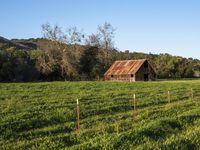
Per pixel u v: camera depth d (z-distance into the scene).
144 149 13.98
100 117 22.66
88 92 40.31
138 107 28.52
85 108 26.16
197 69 148.25
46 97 34.22
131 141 15.16
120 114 24.09
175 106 27.94
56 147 14.66
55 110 24.86
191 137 16.06
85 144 14.45
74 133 16.95
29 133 17.64
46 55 105.88
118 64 102.88
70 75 107.31
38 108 25.83
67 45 109.94
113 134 16.02
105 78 103.00
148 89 46.41
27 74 103.50
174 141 15.17
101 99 32.47
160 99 33.88
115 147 14.23
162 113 24.30
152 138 16.09
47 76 105.25
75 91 41.66
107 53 122.12
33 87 47.81
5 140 16.47
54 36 108.06
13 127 19.05
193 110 24.88
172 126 19.12
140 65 94.94
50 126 20.08
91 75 114.81
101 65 118.44
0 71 94.12
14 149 14.45
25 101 30.67
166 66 132.62
